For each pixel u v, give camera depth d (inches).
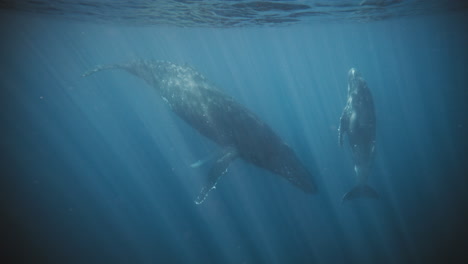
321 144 1013.8
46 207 794.8
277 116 1384.1
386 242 617.3
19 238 680.4
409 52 4121.6
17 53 3083.2
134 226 730.2
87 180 920.9
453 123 1181.7
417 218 671.8
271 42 2137.1
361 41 2464.3
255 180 793.6
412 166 867.4
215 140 482.3
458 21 1614.2
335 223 669.9
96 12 965.2
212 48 2674.7
